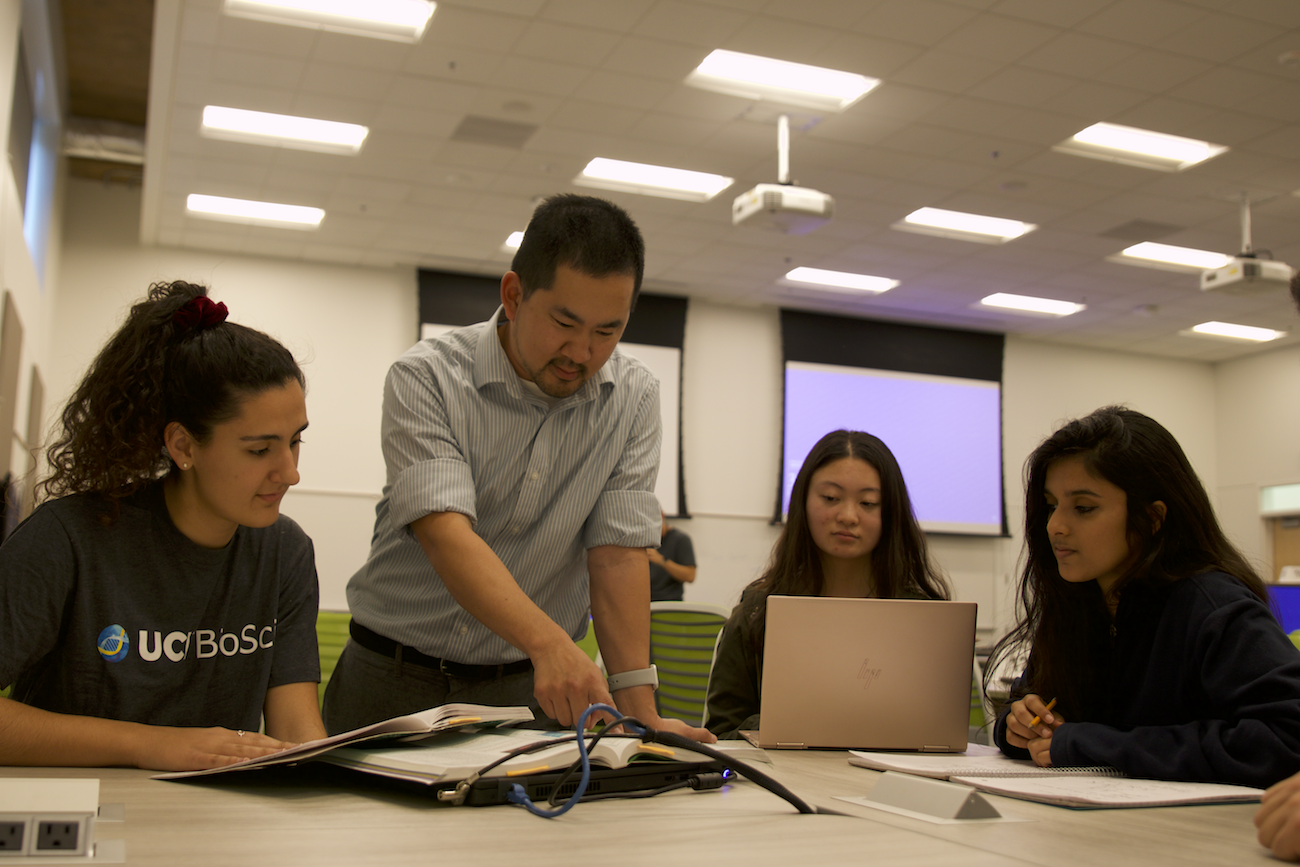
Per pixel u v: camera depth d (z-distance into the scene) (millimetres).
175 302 1277
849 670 1618
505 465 1650
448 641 1666
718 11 4914
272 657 1438
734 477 9602
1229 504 11453
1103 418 1577
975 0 4801
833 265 8641
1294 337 10602
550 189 7133
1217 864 792
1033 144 6340
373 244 8258
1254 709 1261
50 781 769
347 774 1065
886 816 954
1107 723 1572
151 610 1297
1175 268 8523
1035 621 1698
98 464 1253
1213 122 6012
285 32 5164
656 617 3393
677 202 7297
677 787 1071
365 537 8492
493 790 934
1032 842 850
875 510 2186
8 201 4875
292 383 1281
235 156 6625
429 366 1636
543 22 5039
